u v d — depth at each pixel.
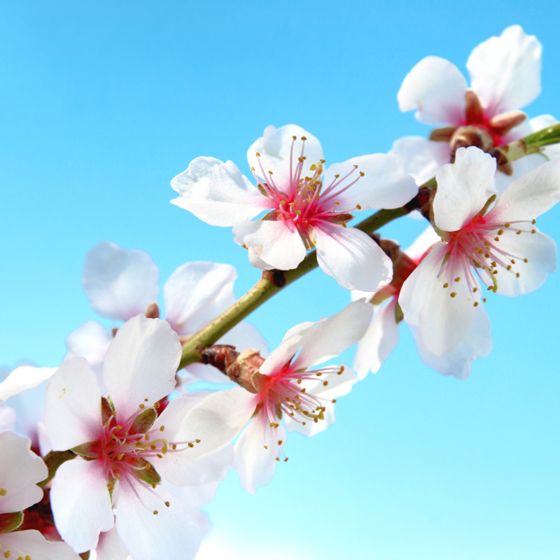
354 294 0.24
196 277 0.24
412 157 0.28
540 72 0.28
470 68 0.28
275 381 0.22
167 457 0.21
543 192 0.22
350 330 0.21
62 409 0.20
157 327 0.20
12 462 0.19
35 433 0.22
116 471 0.21
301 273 0.21
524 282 0.23
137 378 0.21
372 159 0.22
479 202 0.22
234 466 0.22
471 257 0.23
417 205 0.22
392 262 0.23
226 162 0.22
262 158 0.22
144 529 0.21
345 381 0.23
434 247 0.22
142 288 0.24
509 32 0.28
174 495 0.22
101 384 0.24
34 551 0.20
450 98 0.28
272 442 0.22
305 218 0.22
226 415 0.21
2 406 0.21
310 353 0.22
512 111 0.27
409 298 0.22
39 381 0.20
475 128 0.27
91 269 0.24
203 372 0.23
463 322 0.23
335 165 0.22
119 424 0.21
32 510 0.20
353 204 0.22
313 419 0.22
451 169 0.21
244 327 0.24
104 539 0.21
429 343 0.23
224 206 0.22
